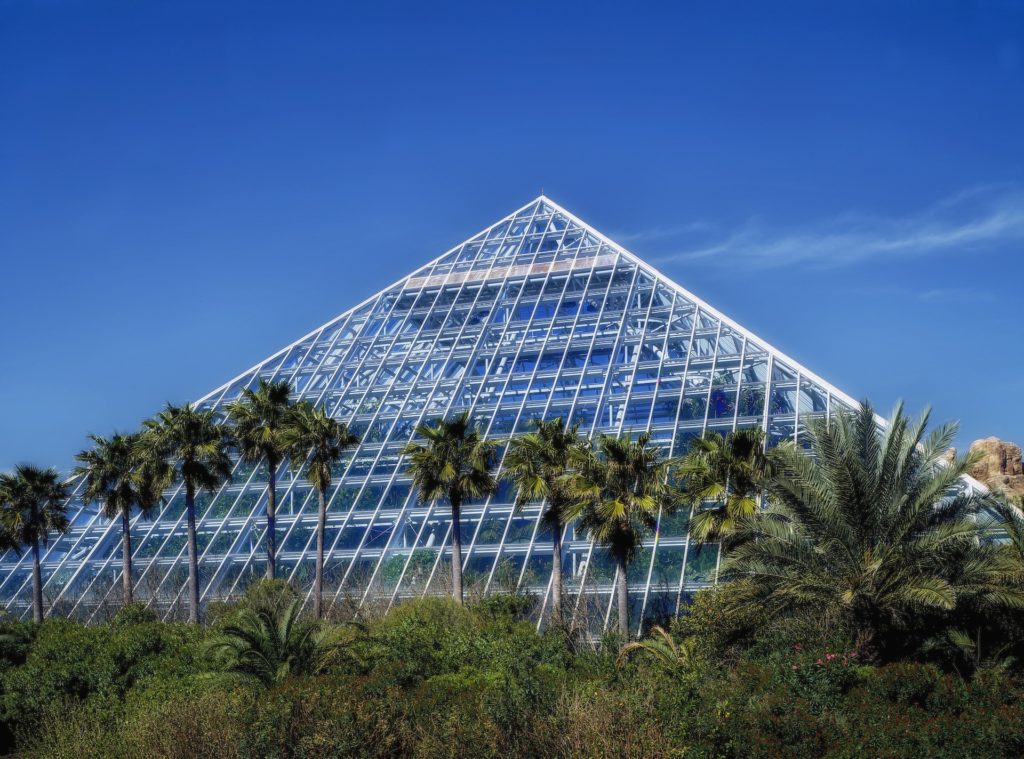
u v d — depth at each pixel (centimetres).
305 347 9056
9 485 6550
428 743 3177
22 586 7050
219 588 6606
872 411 4000
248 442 6366
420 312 9094
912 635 3859
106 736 3738
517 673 3538
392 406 8019
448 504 6738
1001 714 3064
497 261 9469
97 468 6469
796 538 3972
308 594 6281
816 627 4072
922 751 2928
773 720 3103
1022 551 3931
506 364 8144
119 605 6556
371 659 4366
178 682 4359
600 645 4894
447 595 5691
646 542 5850
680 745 2980
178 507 7444
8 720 4509
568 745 3031
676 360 7475
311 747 3166
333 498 7106
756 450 4772
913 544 3722
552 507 5309
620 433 6931
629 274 8738
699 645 4234
